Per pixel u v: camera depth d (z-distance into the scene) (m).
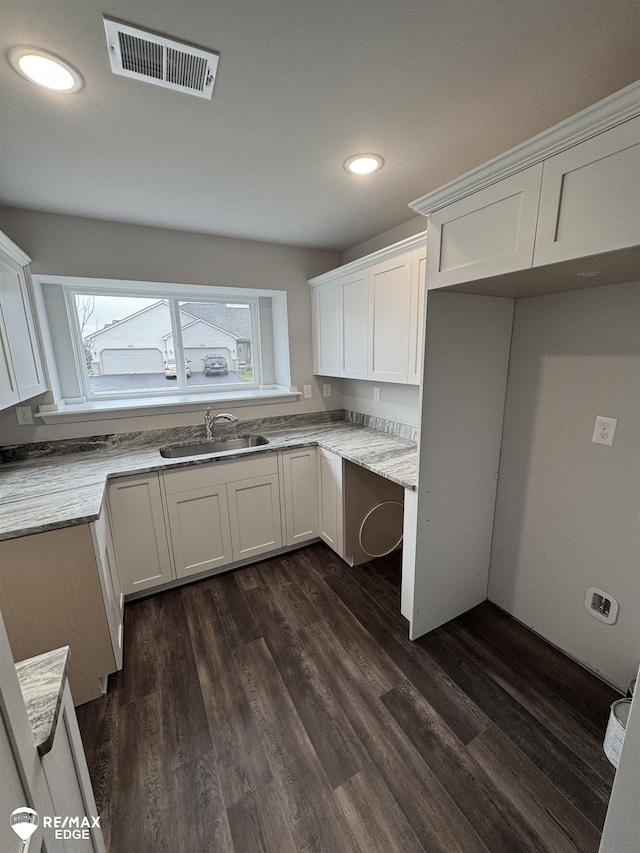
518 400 1.90
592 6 0.91
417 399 2.58
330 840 1.14
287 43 1.00
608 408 1.54
